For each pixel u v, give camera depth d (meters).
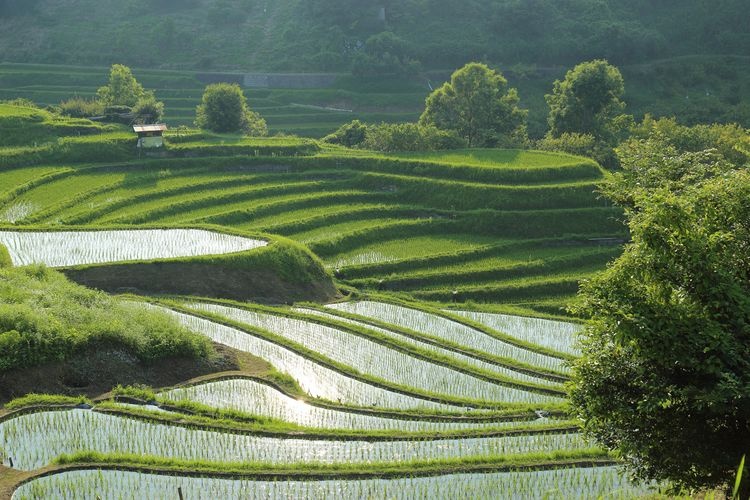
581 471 26.30
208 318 43.25
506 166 73.25
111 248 50.97
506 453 27.98
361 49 139.12
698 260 20.14
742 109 117.31
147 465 25.34
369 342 42.78
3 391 30.34
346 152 81.00
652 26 144.12
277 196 69.31
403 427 31.34
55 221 58.09
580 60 138.62
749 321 20.00
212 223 61.38
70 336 32.84
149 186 69.00
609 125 96.81
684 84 132.12
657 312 20.20
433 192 70.50
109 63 137.62
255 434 28.95
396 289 55.78
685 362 19.88
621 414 21.00
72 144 74.44
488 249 61.78
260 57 140.00
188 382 34.56
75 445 27.02
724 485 22.50
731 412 19.62
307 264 53.00
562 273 59.59
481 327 47.66
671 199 20.64
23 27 145.25
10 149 72.62
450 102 96.94
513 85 132.88
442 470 25.94
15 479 24.14
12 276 38.81
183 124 114.06
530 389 37.66
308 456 27.38
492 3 147.38
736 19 141.62
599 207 67.88
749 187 21.45
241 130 90.69
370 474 25.55
